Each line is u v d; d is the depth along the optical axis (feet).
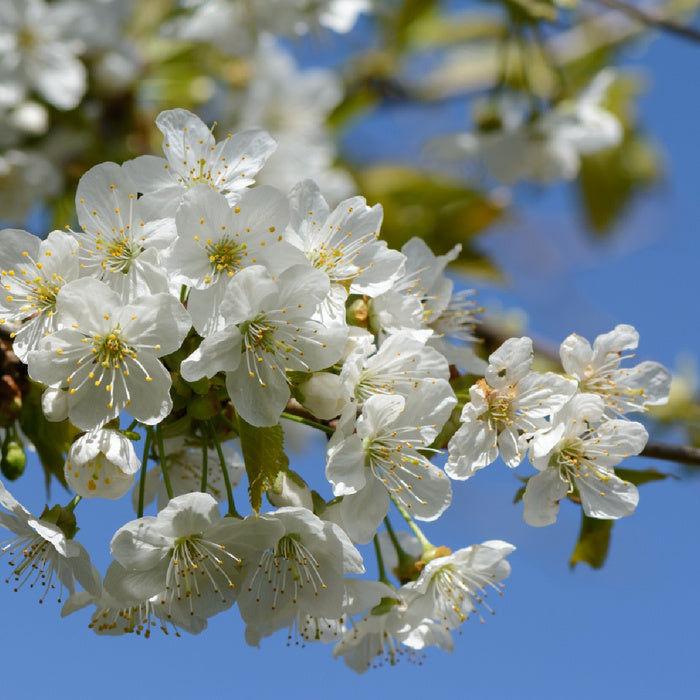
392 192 3.41
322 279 2.92
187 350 2.93
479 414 2.96
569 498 3.01
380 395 2.93
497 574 3.00
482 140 3.48
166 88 3.50
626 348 3.02
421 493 2.96
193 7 3.52
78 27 3.45
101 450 2.92
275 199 2.92
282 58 3.67
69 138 3.43
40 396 3.00
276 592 2.95
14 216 3.43
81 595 2.95
